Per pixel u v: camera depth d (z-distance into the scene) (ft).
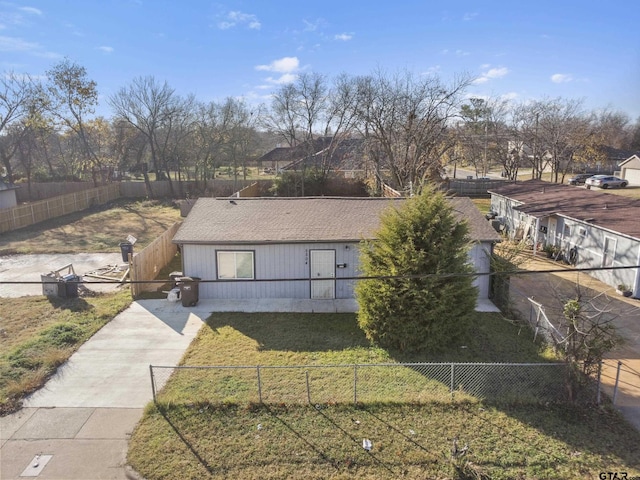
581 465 24.76
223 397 31.32
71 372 35.76
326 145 159.02
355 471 24.47
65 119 145.48
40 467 24.95
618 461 25.05
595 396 31.17
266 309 49.21
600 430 27.78
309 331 43.21
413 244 37.01
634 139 216.13
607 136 196.85
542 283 58.39
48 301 52.24
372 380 33.65
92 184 156.97
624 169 174.19
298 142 160.04
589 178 165.17
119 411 30.32
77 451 26.30
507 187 103.65
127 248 70.13
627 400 31.04
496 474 24.12
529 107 182.60
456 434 27.40
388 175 128.77
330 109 142.82
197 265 52.19
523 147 206.80
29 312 48.83
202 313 48.14
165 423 28.81
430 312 37.04
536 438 26.99
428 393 31.71
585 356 30.42
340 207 58.29
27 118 134.10
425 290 36.73
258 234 51.72
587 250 62.75
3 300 52.75
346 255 51.49
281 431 27.84
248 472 24.45
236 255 51.72
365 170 135.95
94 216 115.24
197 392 32.14
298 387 32.76
